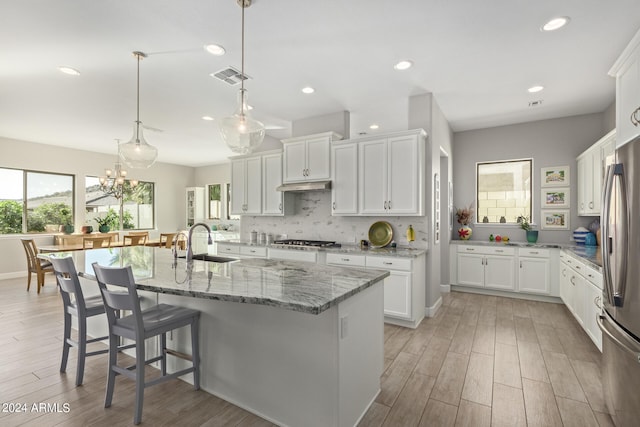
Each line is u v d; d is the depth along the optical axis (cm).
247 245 479
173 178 894
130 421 188
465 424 187
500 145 511
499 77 335
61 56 285
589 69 316
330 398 169
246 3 214
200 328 221
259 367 194
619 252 180
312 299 153
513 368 254
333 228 459
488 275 474
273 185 487
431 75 331
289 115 459
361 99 398
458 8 222
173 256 312
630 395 166
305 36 257
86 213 706
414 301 341
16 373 243
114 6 216
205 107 422
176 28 244
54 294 479
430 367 256
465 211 525
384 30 249
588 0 213
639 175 163
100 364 258
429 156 380
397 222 405
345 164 409
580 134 457
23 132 548
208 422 187
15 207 616
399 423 188
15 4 212
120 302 189
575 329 338
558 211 470
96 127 517
